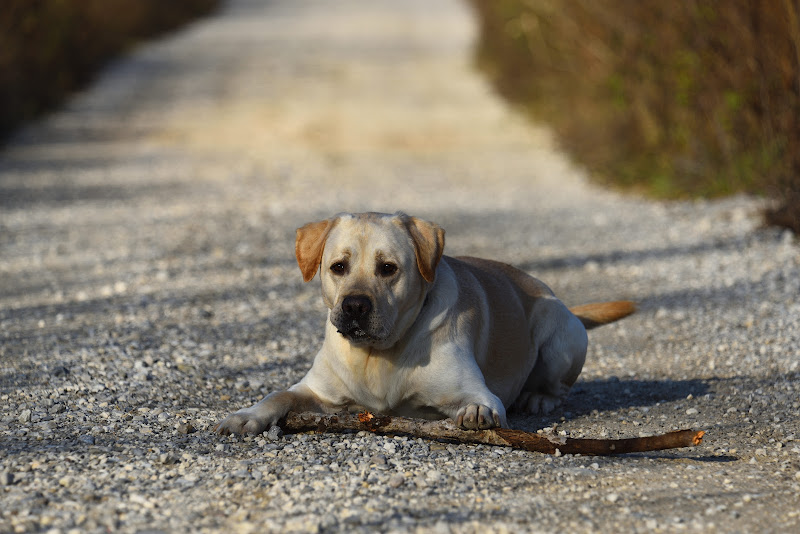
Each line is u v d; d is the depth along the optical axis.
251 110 25.09
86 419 5.93
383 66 31.98
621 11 18.08
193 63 32.66
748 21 13.84
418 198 16.19
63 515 4.39
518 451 5.46
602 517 4.46
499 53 29.33
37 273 11.06
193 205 15.41
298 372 7.38
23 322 8.73
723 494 4.76
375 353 5.60
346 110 25.20
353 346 5.60
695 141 16.17
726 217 13.37
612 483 4.91
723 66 14.90
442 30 40.38
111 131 22.67
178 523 4.34
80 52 29.20
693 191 15.40
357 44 36.72
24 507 4.46
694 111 16.23
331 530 4.27
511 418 6.44
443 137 22.41
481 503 4.61
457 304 5.74
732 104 14.44
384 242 5.42
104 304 9.53
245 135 22.28
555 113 23.22
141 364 7.25
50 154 20.09
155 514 4.44
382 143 21.70
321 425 5.60
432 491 4.75
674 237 12.59
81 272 11.12
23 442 5.44
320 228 5.75
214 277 10.91
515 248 12.39
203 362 7.53
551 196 16.41
